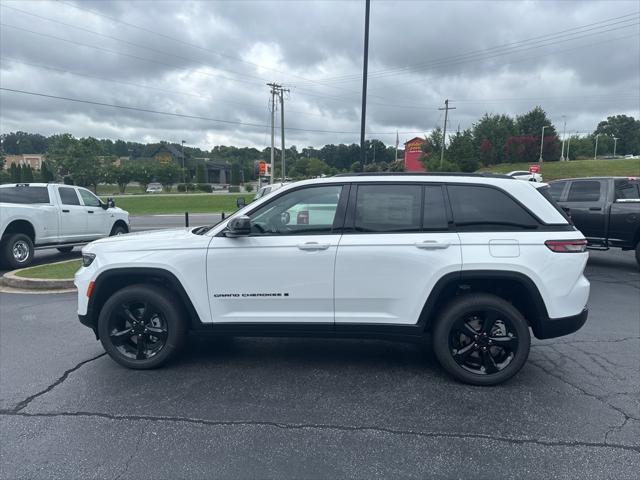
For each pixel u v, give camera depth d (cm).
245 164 10169
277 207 425
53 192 1109
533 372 441
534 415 358
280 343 521
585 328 579
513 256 394
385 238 406
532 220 404
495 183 411
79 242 1170
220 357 479
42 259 1171
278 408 370
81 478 283
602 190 995
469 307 404
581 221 1011
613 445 317
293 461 300
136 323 442
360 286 409
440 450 312
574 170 6562
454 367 411
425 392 398
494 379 406
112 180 6431
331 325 418
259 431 336
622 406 372
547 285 394
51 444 319
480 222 406
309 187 424
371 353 490
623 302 714
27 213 1027
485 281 410
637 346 512
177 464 297
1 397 390
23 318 627
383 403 379
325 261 409
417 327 409
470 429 338
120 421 350
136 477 284
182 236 441
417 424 346
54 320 617
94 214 1212
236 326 426
